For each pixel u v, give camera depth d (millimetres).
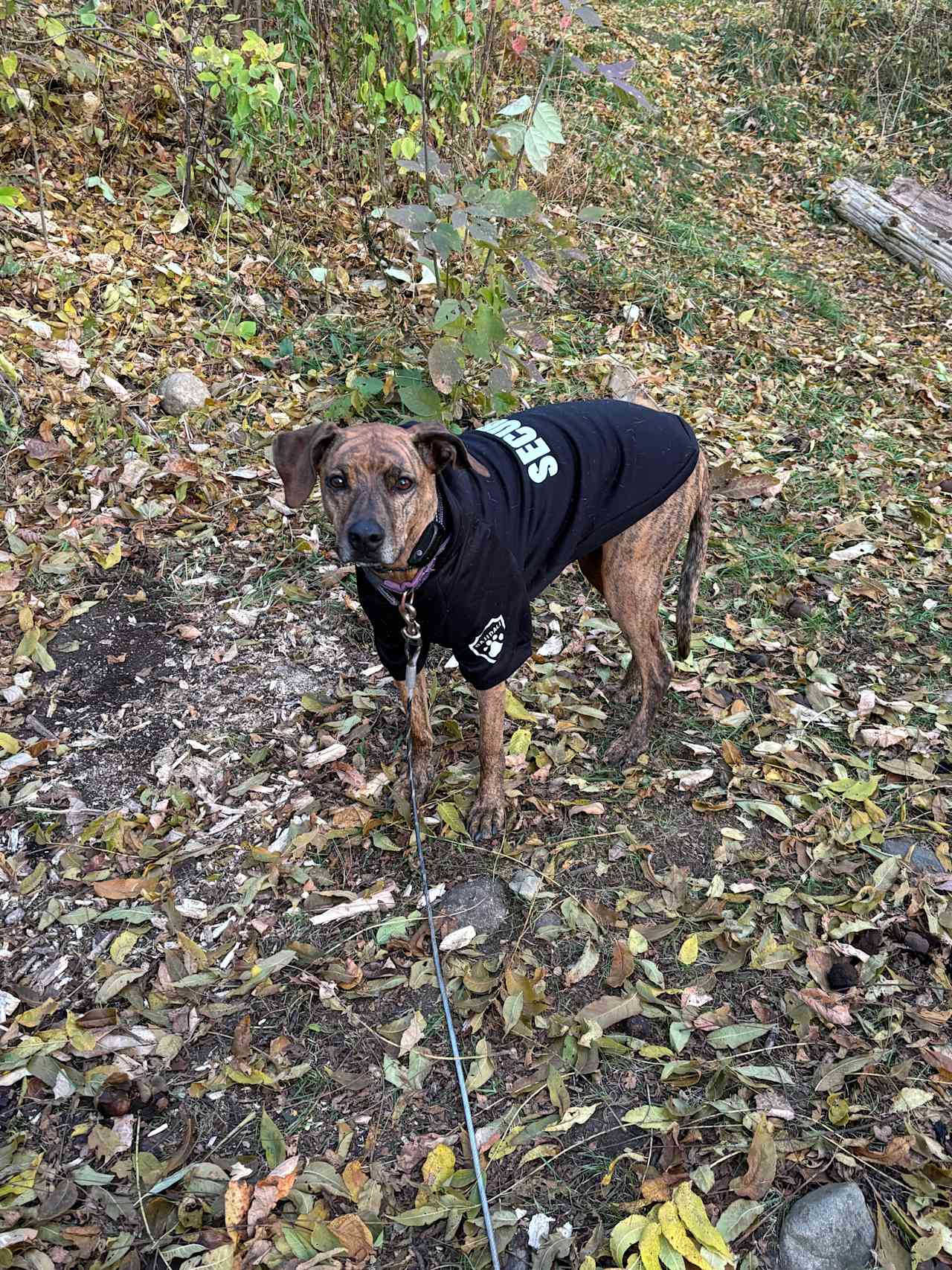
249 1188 909
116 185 2314
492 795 1305
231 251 2268
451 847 1277
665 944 1152
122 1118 977
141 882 1195
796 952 1135
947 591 1756
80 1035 1028
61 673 1477
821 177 3654
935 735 1431
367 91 2178
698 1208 878
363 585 1201
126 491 1757
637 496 1295
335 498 1102
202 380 1979
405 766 1392
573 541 1261
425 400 1734
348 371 2080
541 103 1675
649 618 1392
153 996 1085
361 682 1521
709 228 3102
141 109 2471
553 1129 960
